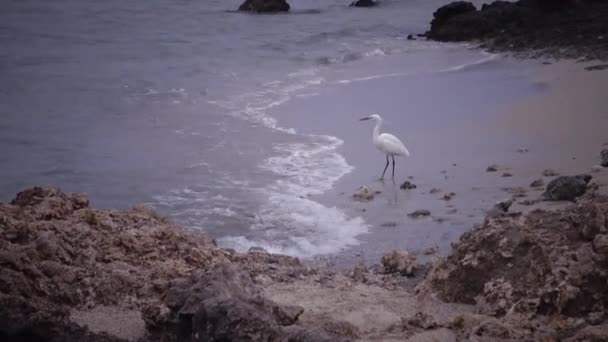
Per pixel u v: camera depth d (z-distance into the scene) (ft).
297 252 43.34
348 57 107.34
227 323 23.22
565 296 28.02
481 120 71.20
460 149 62.69
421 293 32.83
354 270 38.55
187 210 49.75
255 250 40.86
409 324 28.09
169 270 33.76
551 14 125.80
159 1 166.91
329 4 172.24
